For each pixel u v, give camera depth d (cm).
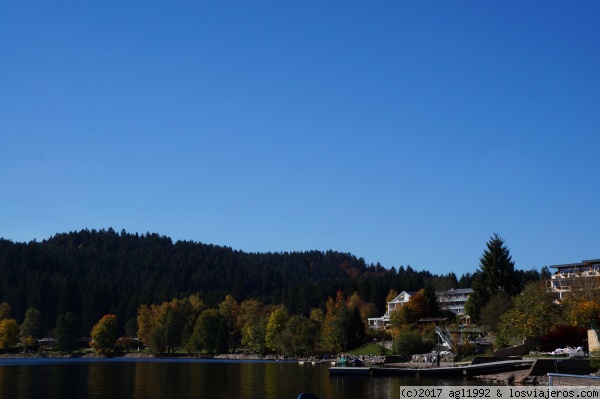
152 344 19250
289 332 16112
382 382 7688
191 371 10100
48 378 8312
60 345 19538
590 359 6938
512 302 11388
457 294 19775
